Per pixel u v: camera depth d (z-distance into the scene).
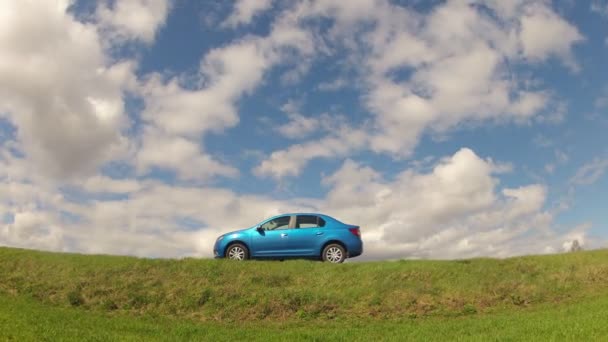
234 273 15.84
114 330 11.12
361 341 10.86
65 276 15.51
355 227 17.44
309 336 11.25
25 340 8.77
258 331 12.09
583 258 17.67
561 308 13.47
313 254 17.09
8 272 15.80
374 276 15.83
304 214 17.53
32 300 13.97
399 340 10.73
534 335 9.95
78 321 11.66
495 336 10.23
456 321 12.74
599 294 14.76
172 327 12.09
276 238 17.14
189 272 15.87
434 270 16.17
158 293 14.62
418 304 14.27
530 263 17.34
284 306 14.06
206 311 13.88
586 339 9.30
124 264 16.31
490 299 14.57
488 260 17.55
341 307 14.13
